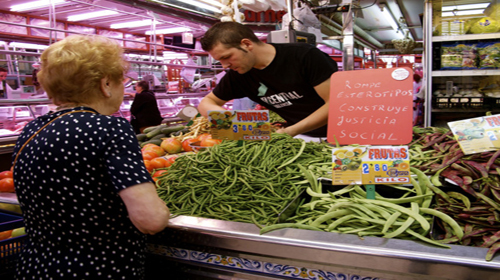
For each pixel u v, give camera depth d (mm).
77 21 6188
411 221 1059
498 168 1158
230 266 1174
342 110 1448
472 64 3555
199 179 1501
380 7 8062
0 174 1880
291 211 1265
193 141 2354
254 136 1619
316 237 1052
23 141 1062
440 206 1165
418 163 1426
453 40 3555
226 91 2447
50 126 1014
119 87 1112
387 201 1192
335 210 1157
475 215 1071
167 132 2945
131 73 6605
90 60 1001
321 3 4160
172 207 1376
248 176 1414
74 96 1033
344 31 4379
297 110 2297
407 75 1348
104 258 1024
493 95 3607
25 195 1036
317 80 2027
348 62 4418
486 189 1133
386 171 1170
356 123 1427
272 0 4402
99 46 1037
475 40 3533
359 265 976
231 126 1632
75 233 1013
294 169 1484
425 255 918
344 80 1448
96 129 973
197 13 6391
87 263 1010
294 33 3301
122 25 6648
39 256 1045
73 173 969
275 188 1360
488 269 860
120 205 1031
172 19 6438
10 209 1738
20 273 1069
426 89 3734
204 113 2443
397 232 1035
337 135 1459
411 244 985
